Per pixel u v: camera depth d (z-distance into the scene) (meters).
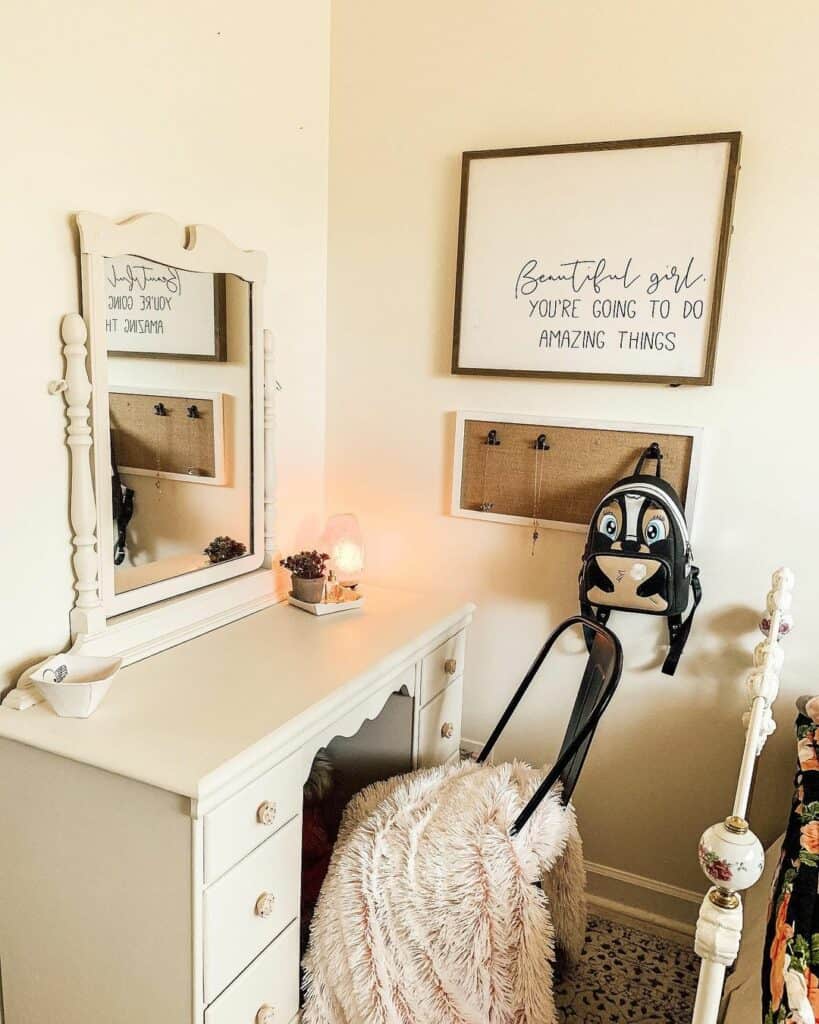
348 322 2.15
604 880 2.06
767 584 1.79
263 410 1.86
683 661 1.90
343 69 2.04
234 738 1.23
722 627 1.85
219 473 1.75
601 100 1.80
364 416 2.18
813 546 1.75
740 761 1.88
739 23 1.66
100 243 1.37
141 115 1.48
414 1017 1.36
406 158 2.01
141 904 1.20
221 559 1.79
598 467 1.91
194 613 1.69
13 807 1.31
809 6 1.60
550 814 1.56
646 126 1.77
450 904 1.40
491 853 1.45
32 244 1.29
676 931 1.97
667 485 1.75
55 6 1.29
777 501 1.76
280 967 1.36
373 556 2.23
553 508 1.97
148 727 1.26
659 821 1.98
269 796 1.27
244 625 1.78
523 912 1.41
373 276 2.10
